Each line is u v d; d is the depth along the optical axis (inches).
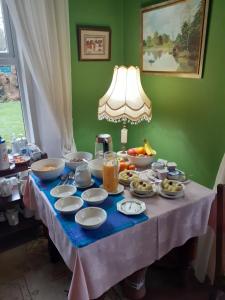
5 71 77.5
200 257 64.3
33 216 81.3
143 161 64.4
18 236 82.7
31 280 66.6
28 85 78.0
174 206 48.8
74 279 39.1
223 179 58.9
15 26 68.0
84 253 38.7
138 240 45.0
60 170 59.7
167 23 69.7
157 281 65.2
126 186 56.6
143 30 78.5
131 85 66.4
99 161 62.2
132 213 45.8
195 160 71.7
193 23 62.7
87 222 43.6
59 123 81.0
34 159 73.4
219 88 60.9
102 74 89.2
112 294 61.1
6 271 69.9
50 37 73.1
